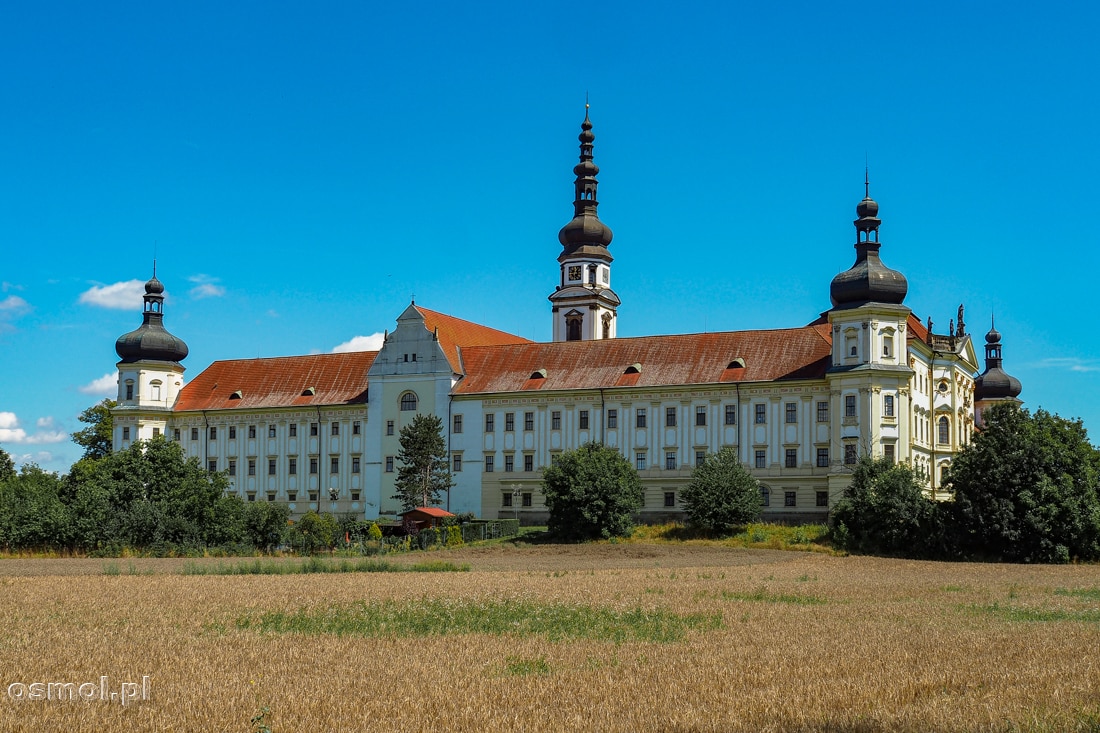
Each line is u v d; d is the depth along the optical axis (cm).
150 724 2669
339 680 3216
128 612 5050
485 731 2612
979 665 3466
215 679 3234
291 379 15488
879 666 3462
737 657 3659
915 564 9012
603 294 18062
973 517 9662
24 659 3591
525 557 9788
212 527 10512
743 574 7719
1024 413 10156
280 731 2620
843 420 12006
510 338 16850
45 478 14575
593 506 11469
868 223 12262
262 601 5525
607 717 2752
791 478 12356
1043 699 2917
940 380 13212
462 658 3644
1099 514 9394
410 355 14338
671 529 11825
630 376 13338
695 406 12938
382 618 4812
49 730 2619
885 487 10262
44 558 9675
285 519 10631
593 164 18538
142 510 10300
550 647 3900
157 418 15688
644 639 4147
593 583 6769
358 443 14612
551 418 13562
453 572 7850
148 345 15700
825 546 10594
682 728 2647
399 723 2688
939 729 2622
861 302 12112
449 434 14025
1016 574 7881
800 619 4828
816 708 2850
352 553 10256
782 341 13050
